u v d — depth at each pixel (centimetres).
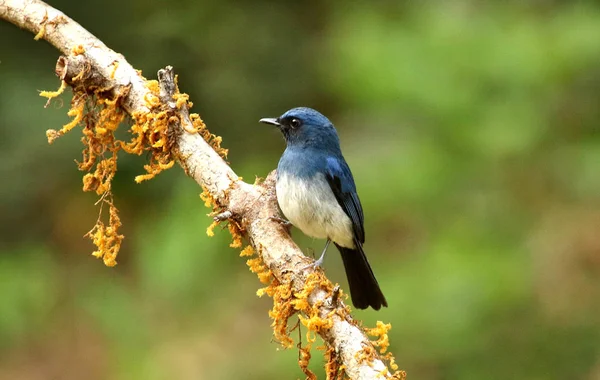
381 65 1267
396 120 1288
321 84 1516
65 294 1540
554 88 1267
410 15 1354
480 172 1252
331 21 1530
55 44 835
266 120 977
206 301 1440
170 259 1362
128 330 1459
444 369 1193
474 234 1257
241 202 763
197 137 798
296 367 1218
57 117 1516
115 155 836
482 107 1246
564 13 1299
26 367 1462
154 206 1551
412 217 1280
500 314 1204
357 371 670
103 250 834
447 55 1261
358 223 968
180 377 1367
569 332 1228
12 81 1518
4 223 1598
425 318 1184
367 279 977
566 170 1278
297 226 959
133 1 1540
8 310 1470
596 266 1269
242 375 1317
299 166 941
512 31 1280
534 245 1277
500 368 1187
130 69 820
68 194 1598
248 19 1552
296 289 725
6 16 849
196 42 1534
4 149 1531
